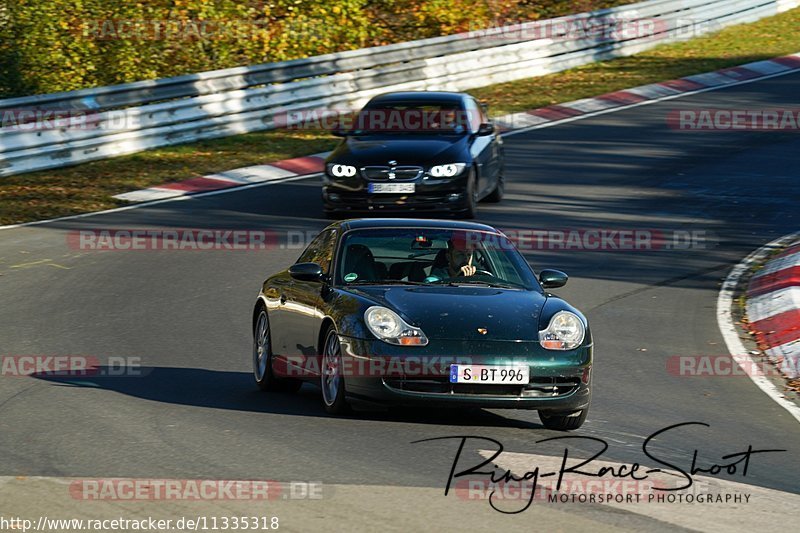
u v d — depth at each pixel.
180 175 72.75
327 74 91.62
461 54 100.75
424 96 65.44
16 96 92.81
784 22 132.25
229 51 107.06
